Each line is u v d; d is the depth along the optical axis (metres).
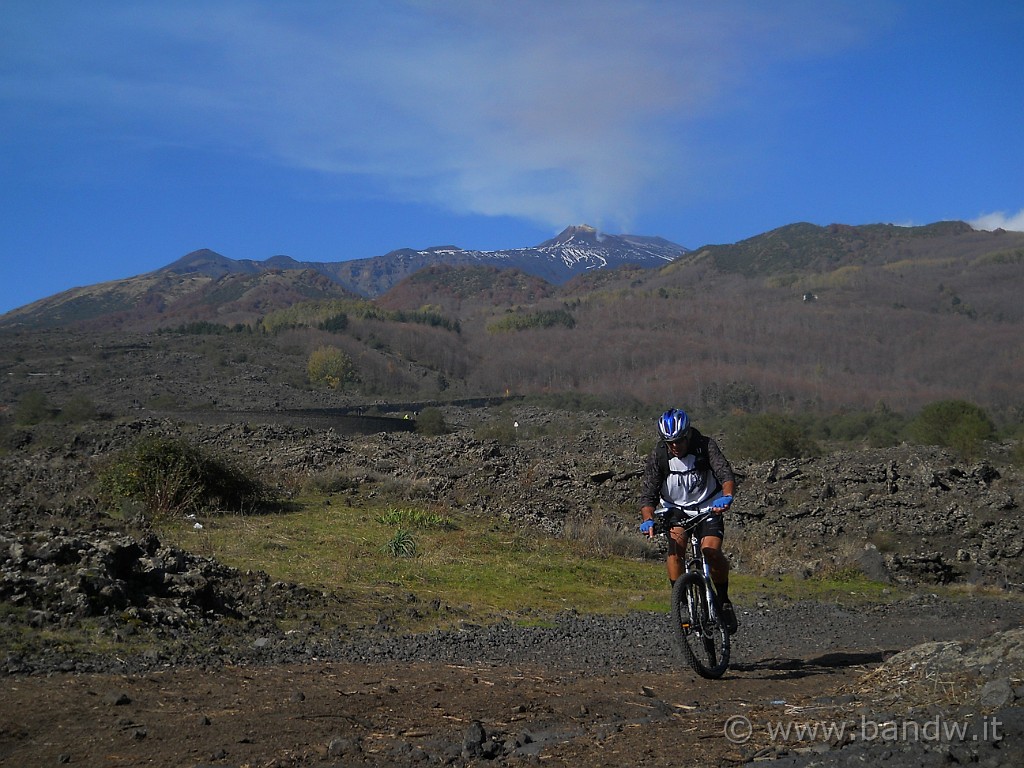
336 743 3.92
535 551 12.79
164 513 12.00
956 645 5.19
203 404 68.81
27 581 6.52
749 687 5.50
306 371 96.38
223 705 4.61
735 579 12.99
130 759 3.73
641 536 14.39
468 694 5.10
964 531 15.16
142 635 6.27
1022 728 3.45
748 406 86.12
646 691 5.33
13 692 4.61
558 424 47.97
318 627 7.54
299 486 15.46
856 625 9.53
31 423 47.31
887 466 18.06
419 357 131.50
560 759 3.76
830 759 3.46
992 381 113.25
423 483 16.30
